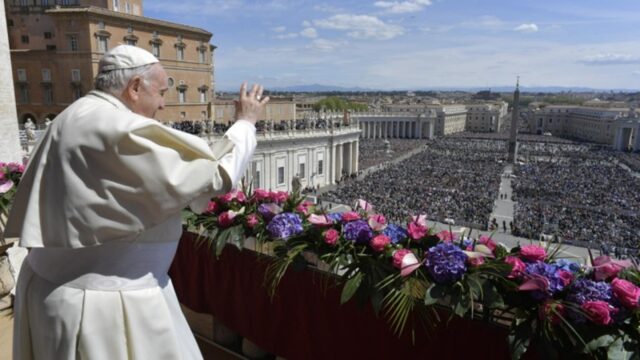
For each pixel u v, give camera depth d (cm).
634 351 284
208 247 498
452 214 4338
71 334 230
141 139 217
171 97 5028
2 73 888
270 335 471
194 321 594
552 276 309
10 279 679
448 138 15150
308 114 7869
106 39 4344
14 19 5031
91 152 220
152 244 252
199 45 5328
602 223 4175
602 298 297
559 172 7906
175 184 218
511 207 5075
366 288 368
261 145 4619
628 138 12644
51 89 4356
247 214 476
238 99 300
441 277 334
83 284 237
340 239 401
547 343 303
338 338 420
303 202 498
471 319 347
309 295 433
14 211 251
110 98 252
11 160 922
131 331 238
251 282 479
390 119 14900
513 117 9062
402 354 385
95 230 219
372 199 4825
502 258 348
